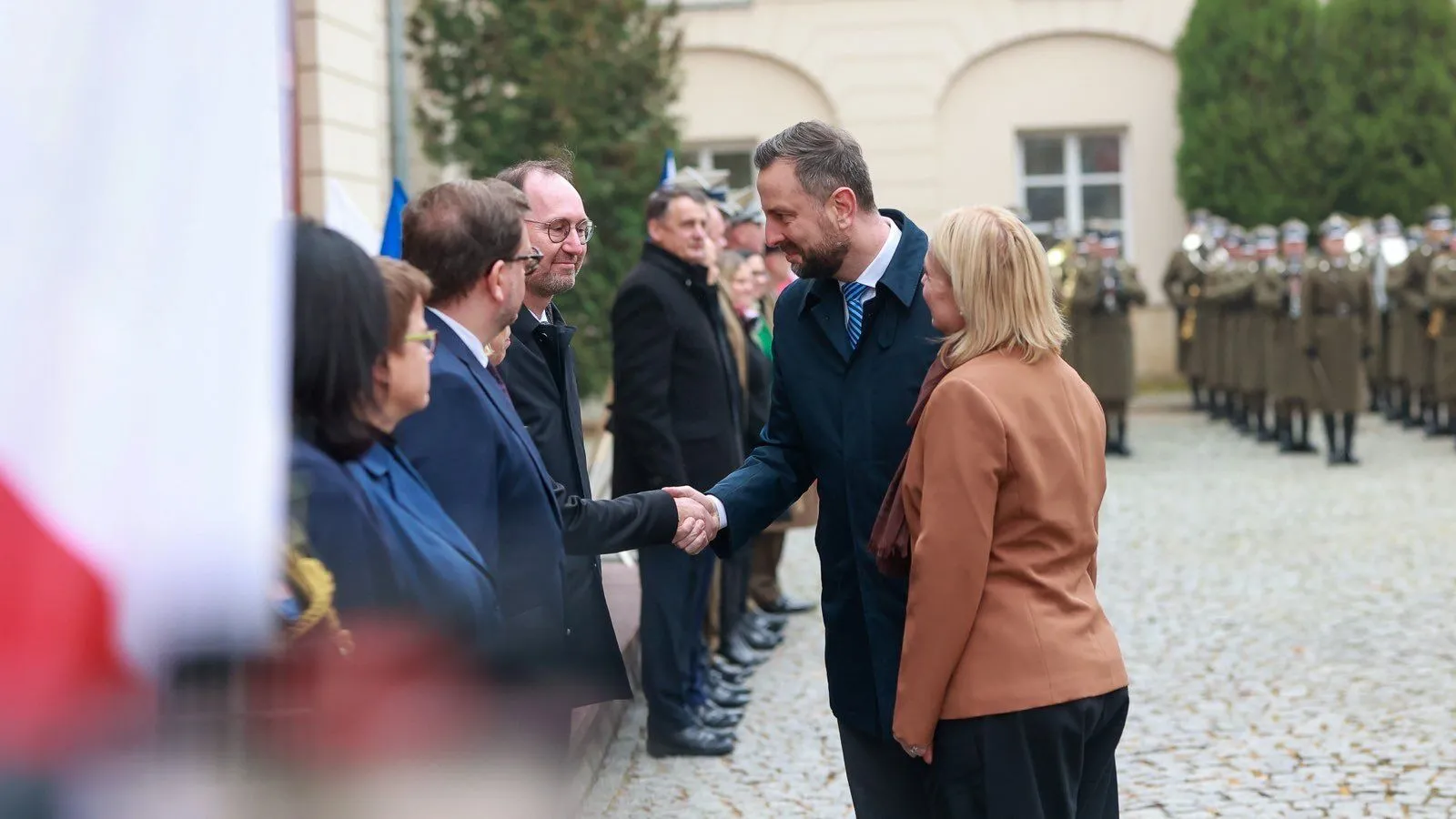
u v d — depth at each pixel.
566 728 2.32
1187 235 16.83
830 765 4.59
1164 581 7.32
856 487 2.80
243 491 1.09
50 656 1.03
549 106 11.30
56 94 1.03
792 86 18.08
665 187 4.67
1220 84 17.44
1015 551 2.48
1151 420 15.80
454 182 2.43
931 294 2.62
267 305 1.11
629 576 6.48
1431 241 14.11
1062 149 18.47
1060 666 2.44
